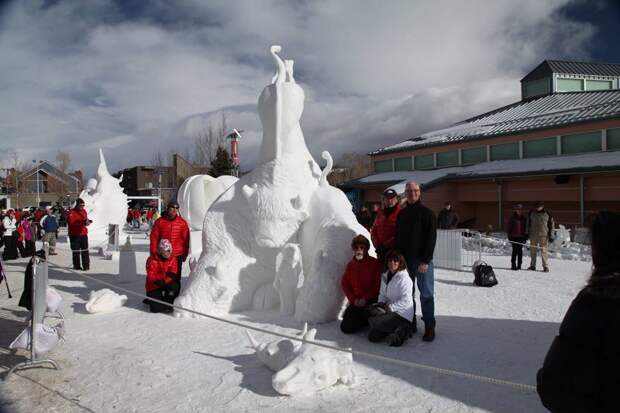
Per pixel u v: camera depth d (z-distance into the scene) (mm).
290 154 6984
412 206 5434
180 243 7348
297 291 6371
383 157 34688
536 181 21000
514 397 3828
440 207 24812
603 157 19375
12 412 3707
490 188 23156
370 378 4230
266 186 6680
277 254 6770
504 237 18234
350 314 5570
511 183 22156
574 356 1808
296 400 3803
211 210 7043
